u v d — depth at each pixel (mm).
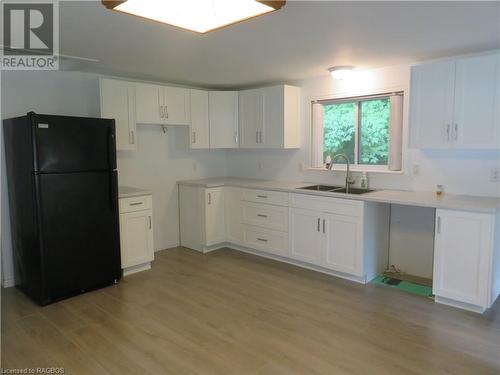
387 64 3715
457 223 2963
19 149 3250
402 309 3066
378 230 3783
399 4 2119
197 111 4777
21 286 3547
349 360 2355
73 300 3318
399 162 3879
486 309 3016
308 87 4531
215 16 2088
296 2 2074
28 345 2568
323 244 3861
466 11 2246
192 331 2750
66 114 3932
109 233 3613
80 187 3369
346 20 2396
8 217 3643
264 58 3438
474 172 3396
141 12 2025
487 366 2270
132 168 4539
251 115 4793
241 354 2441
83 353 2471
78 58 3416
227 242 4969
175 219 5031
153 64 3686
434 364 2297
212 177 5453
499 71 2928
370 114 4137
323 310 3070
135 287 3613
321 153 4598
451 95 3170
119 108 4012
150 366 2318
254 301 3266
